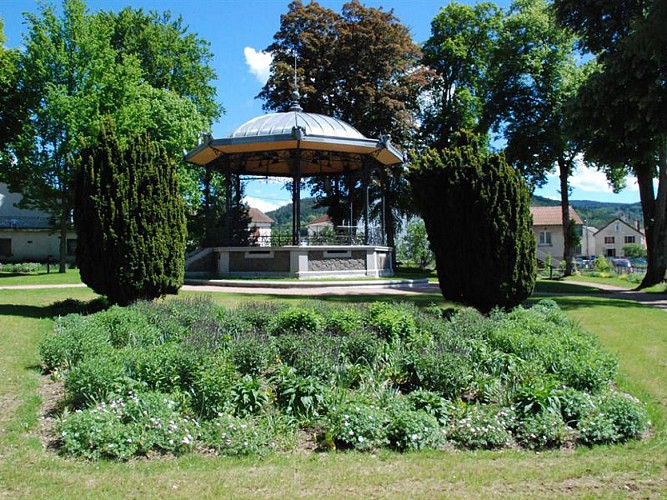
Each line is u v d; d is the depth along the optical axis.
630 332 10.79
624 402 5.55
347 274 23.89
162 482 4.13
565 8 24.14
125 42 35.69
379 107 31.52
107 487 4.02
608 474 4.45
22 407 5.70
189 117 32.34
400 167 33.09
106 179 11.54
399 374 6.84
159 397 5.32
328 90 32.41
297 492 4.02
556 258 65.38
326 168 29.52
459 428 5.24
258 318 9.62
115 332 8.19
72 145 26.72
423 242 42.84
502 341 7.78
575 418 5.55
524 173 36.81
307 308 9.66
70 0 28.12
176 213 12.32
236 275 23.34
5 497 3.82
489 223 11.17
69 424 4.81
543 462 4.71
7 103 29.58
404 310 9.73
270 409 5.66
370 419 5.10
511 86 35.97
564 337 7.90
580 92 21.14
